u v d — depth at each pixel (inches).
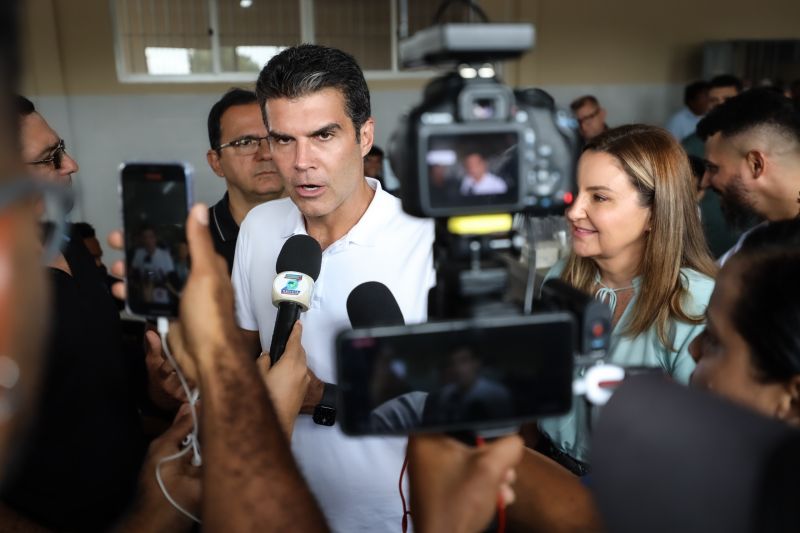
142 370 66.6
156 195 40.6
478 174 27.5
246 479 26.8
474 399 27.0
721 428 20.8
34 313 16.5
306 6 256.2
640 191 55.1
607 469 23.2
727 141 76.4
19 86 16.3
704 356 32.0
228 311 28.8
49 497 44.9
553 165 29.5
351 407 26.5
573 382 27.5
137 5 245.1
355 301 46.8
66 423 45.5
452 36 26.2
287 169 56.4
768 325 27.3
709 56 267.3
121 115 247.0
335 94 53.9
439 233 31.2
